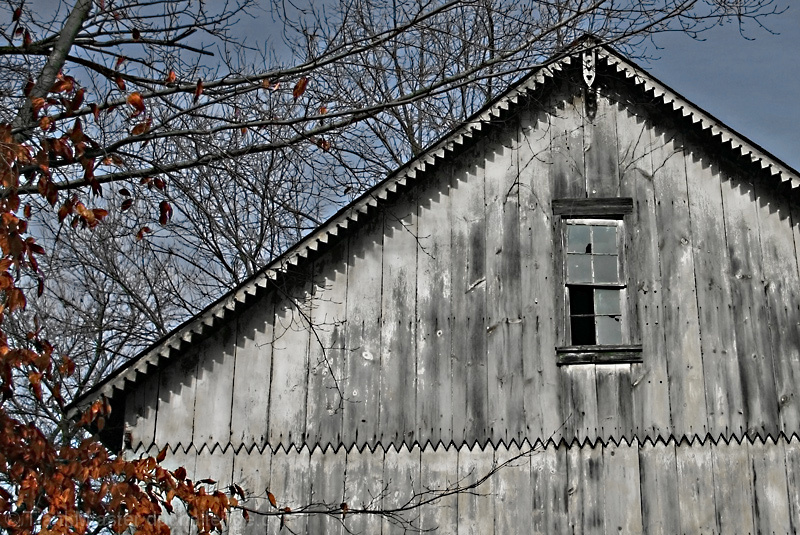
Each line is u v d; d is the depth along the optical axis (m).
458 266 11.78
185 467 10.81
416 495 10.73
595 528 10.66
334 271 11.66
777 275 11.90
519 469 10.89
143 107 7.95
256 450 10.91
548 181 12.27
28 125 8.06
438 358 11.35
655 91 12.49
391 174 11.90
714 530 10.70
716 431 11.11
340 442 10.96
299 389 11.16
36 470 8.61
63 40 8.45
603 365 11.38
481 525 10.67
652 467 10.93
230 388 11.12
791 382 11.39
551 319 11.59
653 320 11.63
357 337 11.41
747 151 12.19
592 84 12.64
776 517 10.78
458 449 10.96
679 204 12.21
